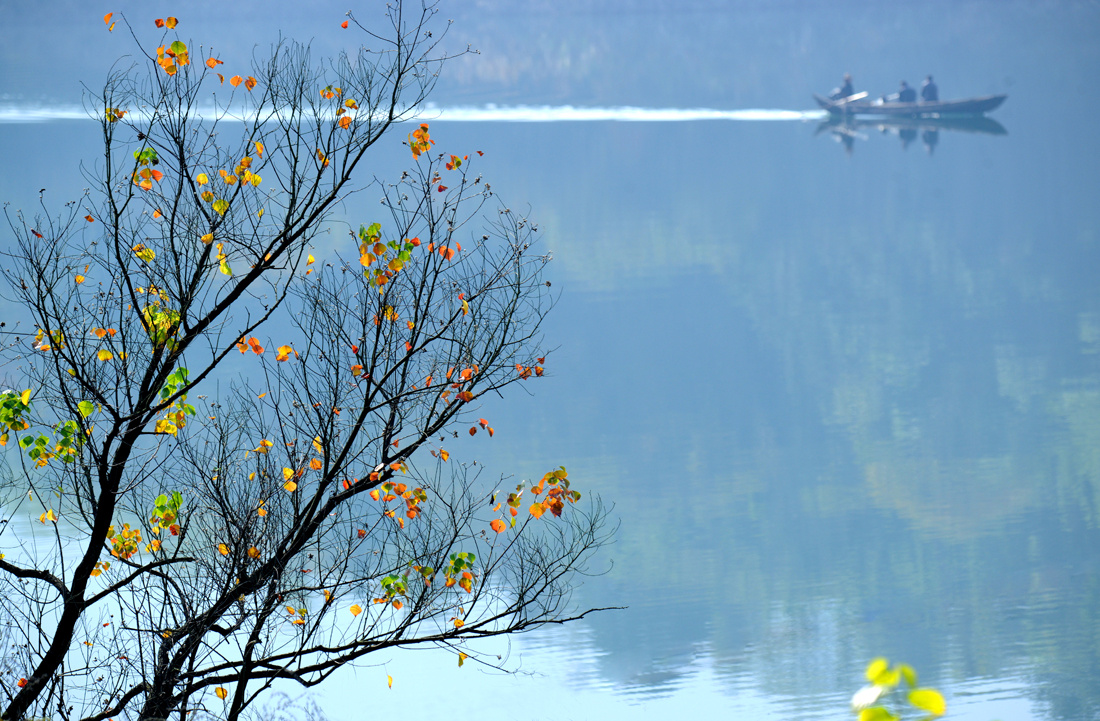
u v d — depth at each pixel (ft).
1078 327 361.71
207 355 293.64
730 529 224.53
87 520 99.76
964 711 163.22
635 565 206.49
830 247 468.75
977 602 193.67
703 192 557.33
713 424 285.43
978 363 332.19
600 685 166.30
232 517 98.43
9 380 119.14
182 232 102.63
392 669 165.89
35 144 561.43
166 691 92.43
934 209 534.37
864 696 33.24
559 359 335.47
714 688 167.53
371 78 112.98
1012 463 258.57
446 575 103.14
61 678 95.76
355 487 99.81
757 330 365.20
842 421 289.33
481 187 519.19
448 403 105.60
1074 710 162.81
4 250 282.36
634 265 433.48
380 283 102.42
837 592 196.54
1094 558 208.23
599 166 603.67
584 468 255.70
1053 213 520.42
